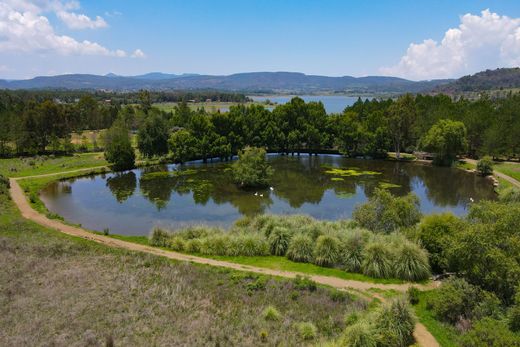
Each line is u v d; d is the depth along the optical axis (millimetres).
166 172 75562
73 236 37000
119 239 37156
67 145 96562
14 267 28234
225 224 44688
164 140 86562
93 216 47688
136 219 46562
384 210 36250
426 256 28578
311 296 24750
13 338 19078
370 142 91312
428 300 22906
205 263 30469
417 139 93375
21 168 74500
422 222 32000
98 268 28422
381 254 28469
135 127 131375
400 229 33875
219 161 89438
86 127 141875
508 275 21641
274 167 81062
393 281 27203
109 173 75562
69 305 22766
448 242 27422
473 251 23562
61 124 101688
